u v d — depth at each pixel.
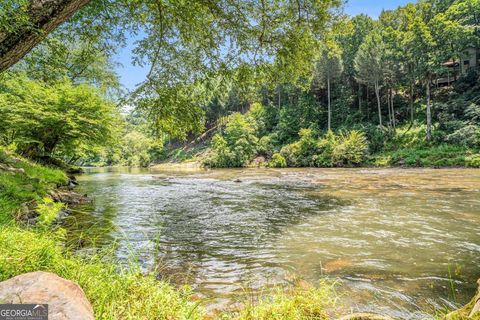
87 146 17.06
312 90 43.38
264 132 46.38
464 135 25.52
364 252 4.73
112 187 15.07
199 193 12.77
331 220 7.07
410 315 2.76
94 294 1.94
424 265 4.13
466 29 28.66
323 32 4.18
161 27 4.17
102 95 15.29
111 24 4.38
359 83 39.16
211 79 4.59
